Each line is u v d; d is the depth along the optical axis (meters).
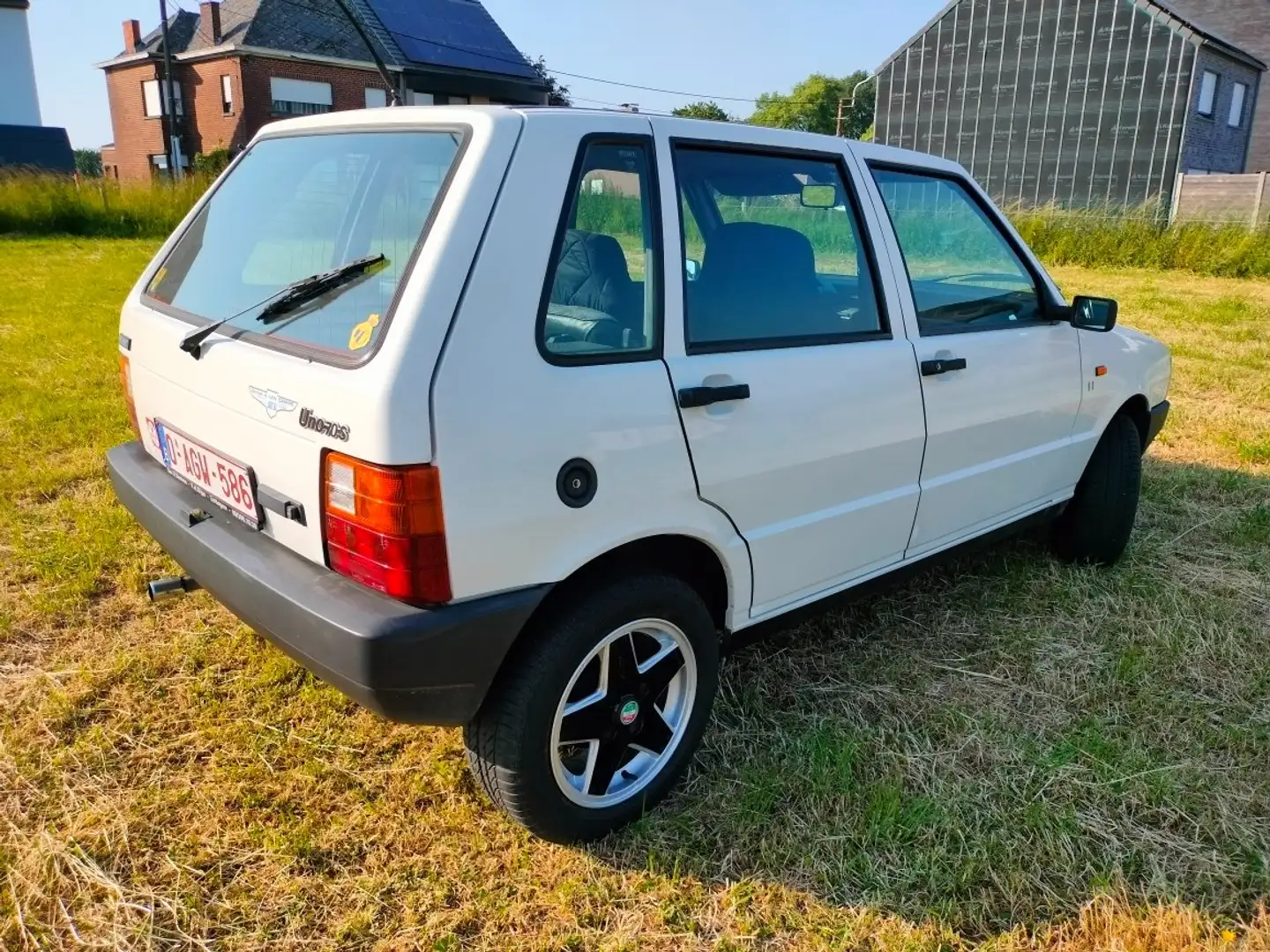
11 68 35.22
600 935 2.20
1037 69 26.55
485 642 2.05
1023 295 3.59
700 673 2.58
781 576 2.77
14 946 2.12
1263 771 2.86
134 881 2.30
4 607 3.55
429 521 1.93
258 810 2.55
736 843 2.48
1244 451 5.91
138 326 2.86
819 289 2.80
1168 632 3.68
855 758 2.83
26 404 6.11
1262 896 2.36
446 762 2.76
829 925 2.24
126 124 39.00
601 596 2.28
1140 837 2.56
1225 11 32.06
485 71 36.62
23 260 14.58
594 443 2.16
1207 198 21.06
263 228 2.67
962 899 2.34
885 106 29.67
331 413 1.98
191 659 3.24
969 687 3.28
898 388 2.94
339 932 2.17
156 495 2.67
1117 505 4.14
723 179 2.59
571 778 2.40
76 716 2.93
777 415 2.57
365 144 2.45
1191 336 10.40
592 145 2.25
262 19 33.34
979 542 3.59
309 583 2.09
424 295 1.94
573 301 2.18
